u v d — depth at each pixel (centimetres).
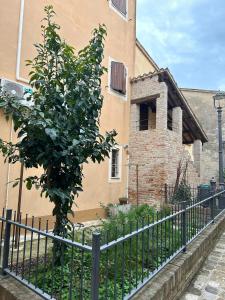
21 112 334
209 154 1903
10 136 645
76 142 323
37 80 363
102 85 974
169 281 328
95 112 382
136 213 562
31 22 729
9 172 644
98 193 920
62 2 833
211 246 571
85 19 918
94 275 232
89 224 820
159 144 1017
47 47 383
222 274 446
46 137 329
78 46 881
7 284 304
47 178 358
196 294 373
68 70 367
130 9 1161
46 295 273
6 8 673
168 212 439
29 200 679
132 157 1088
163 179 988
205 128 1947
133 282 314
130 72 1139
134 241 369
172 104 1163
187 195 943
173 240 411
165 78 1041
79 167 374
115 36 1058
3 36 661
